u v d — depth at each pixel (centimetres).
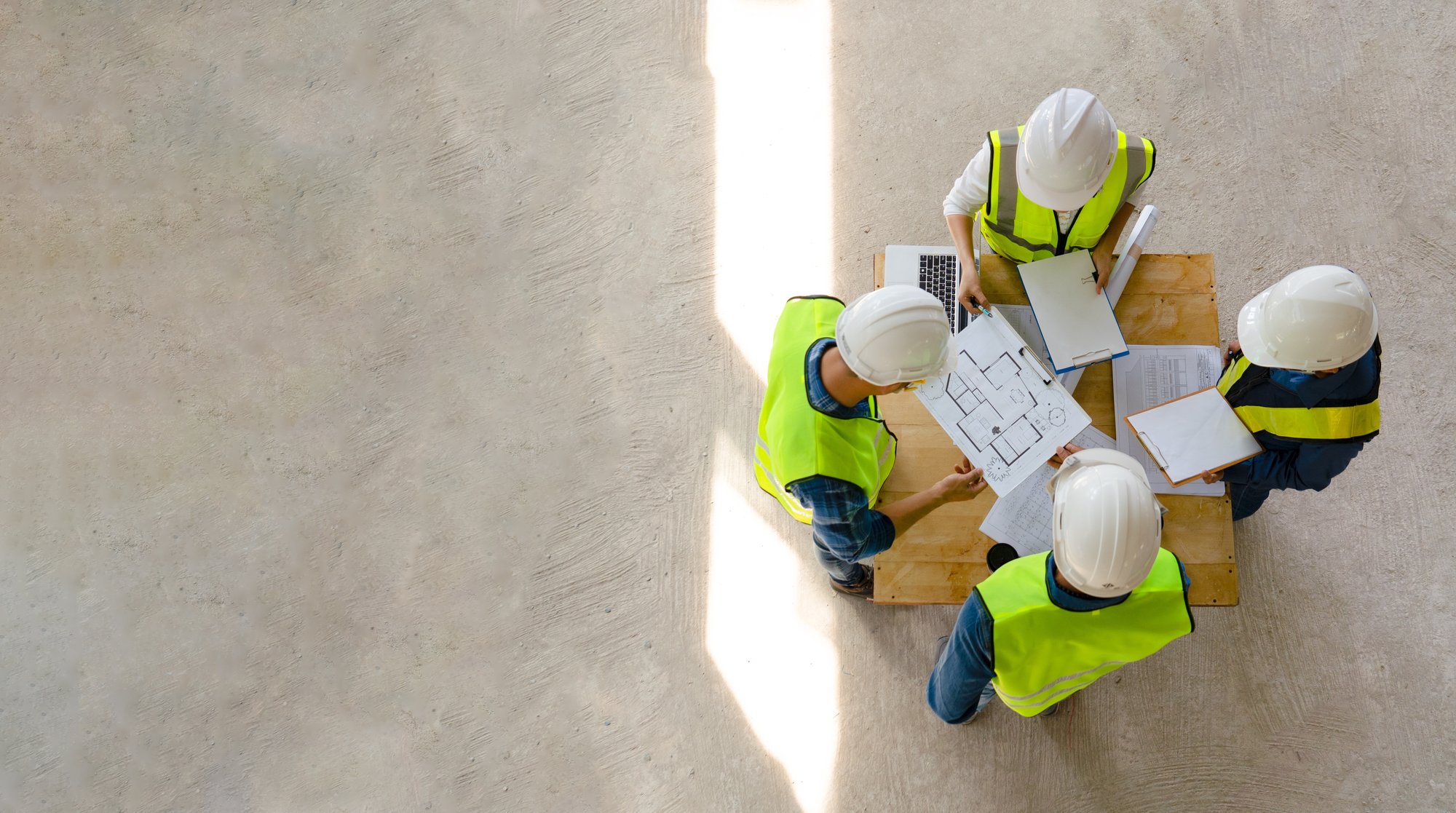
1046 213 212
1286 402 190
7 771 311
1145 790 276
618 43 356
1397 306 304
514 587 312
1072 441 217
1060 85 335
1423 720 273
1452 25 326
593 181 345
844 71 345
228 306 346
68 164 364
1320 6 332
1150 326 222
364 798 299
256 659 314
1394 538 285
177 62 371
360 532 322
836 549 185
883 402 223
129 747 310
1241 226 316
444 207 348
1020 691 192
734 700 295
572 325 333
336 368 337
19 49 376
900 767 284
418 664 308
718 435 318
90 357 344
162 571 323
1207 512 211
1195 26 335
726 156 341
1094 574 161
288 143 360
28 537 330
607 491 317
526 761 297
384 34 367
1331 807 270
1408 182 314
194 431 335
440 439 328
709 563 307
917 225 328
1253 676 280
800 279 329
